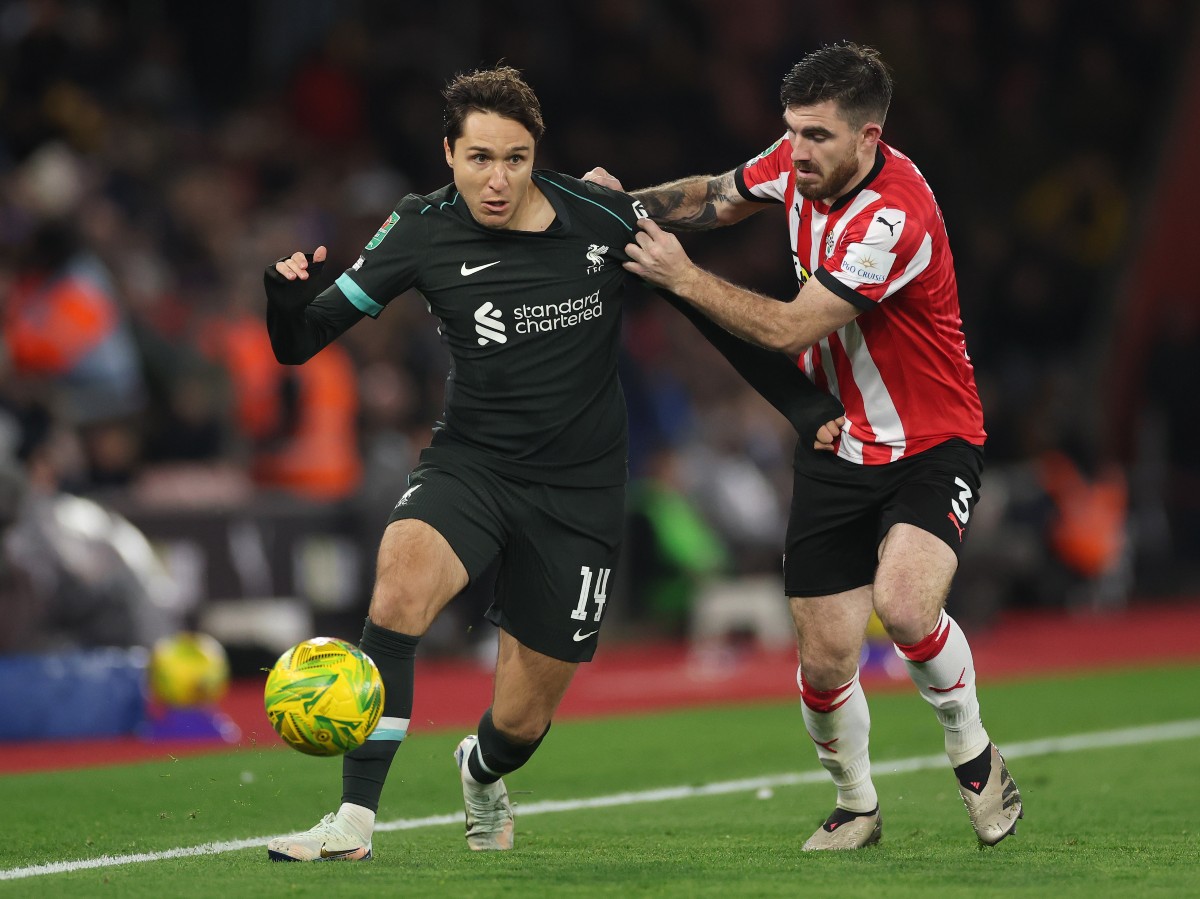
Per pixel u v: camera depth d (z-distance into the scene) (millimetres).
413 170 57562
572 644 18250
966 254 63875
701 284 18094
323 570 41688
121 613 34062
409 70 58281
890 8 67062
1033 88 69375
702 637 48375
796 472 19328
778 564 50375
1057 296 64750
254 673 39688
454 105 17266
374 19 59625
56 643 33594
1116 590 58938
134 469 39375
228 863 17375
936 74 67500
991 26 69688
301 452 42938
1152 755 28438
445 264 17797
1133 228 65750
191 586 38906
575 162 59438
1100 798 23406
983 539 50812
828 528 18953
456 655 44781
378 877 15812
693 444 51438
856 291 18000
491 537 17828
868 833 19188
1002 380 61562
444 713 35031
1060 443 57906
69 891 15586
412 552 17281
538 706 18391
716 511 49438
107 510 37688
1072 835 19922
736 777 26672
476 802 19078
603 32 61406
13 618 32844
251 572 40062
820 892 15109
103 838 20172
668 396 52438
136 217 47656
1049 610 57531
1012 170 67312
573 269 17953
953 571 17859
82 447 38562
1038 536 56938
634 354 53156
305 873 16094
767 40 65750
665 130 61281
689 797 24594
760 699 38312
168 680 31219
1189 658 46031
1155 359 64250
